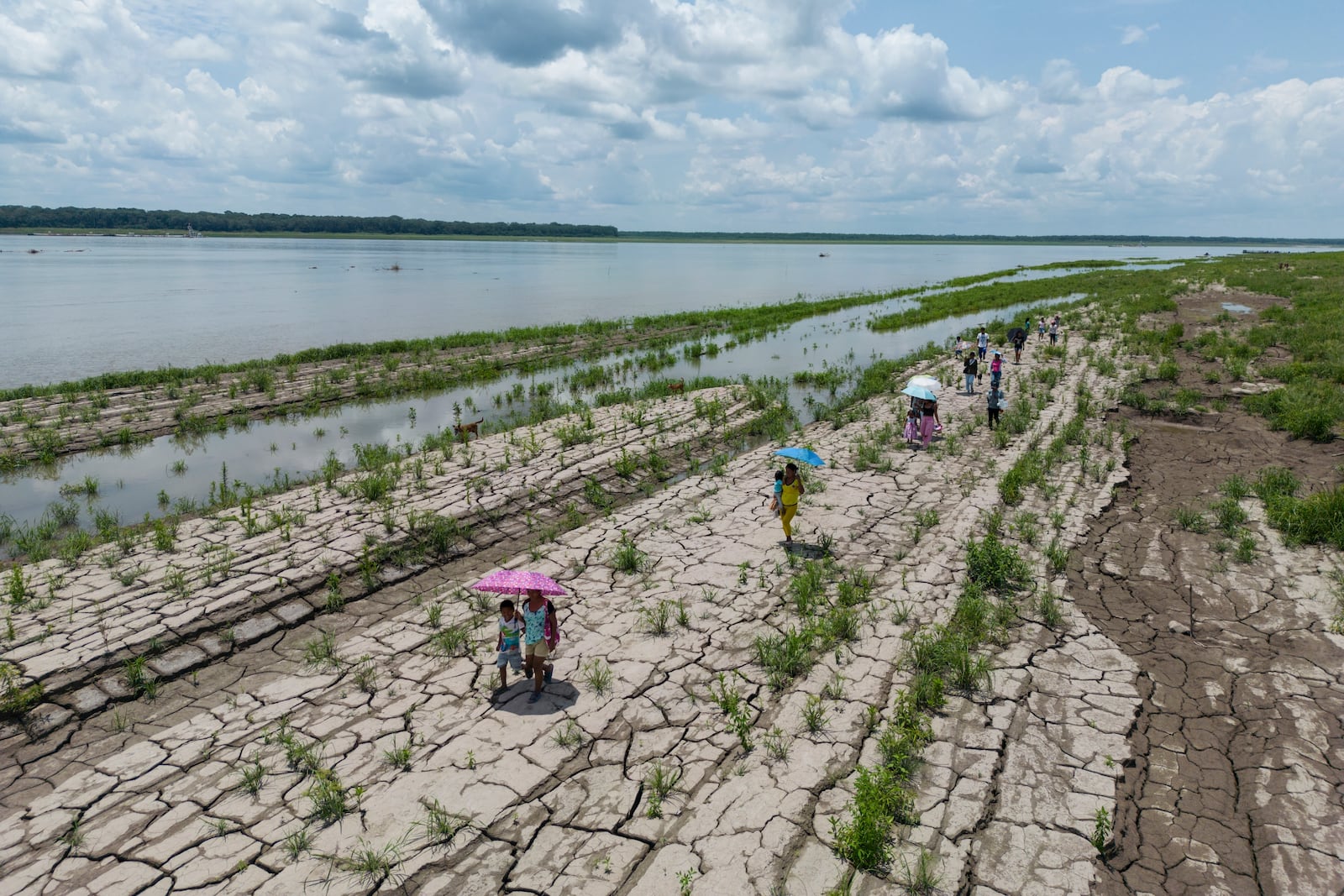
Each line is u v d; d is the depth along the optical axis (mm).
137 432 19453
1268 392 20266
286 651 9352
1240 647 8719
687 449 17406
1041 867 5672
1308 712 7465
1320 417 16766
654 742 7180
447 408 23328
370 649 9148
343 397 24156
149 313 45594
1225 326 34438
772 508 11977
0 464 16922
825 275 91938
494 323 43688
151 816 6461
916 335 38281
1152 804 6348
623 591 10414
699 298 59906
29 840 6223
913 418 17297
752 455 16969
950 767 6715
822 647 8719
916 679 8039
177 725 7820
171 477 16594
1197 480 14617
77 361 29828
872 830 5625
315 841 6078
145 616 9633
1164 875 5641
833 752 6910
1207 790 6508
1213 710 7609
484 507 13570
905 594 9945
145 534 12555
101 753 7441
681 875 5586
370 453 17266
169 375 25484
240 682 8648
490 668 8602
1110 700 7734
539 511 13891
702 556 11508
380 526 12625
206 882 5711
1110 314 40406
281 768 7059
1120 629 9211
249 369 27656
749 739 7137
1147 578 10555
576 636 9219
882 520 12875
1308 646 8633
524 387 26516
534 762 6957
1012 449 16547
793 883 5504
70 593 10320
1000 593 10055
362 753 7164
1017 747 7020
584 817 6262
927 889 5441
